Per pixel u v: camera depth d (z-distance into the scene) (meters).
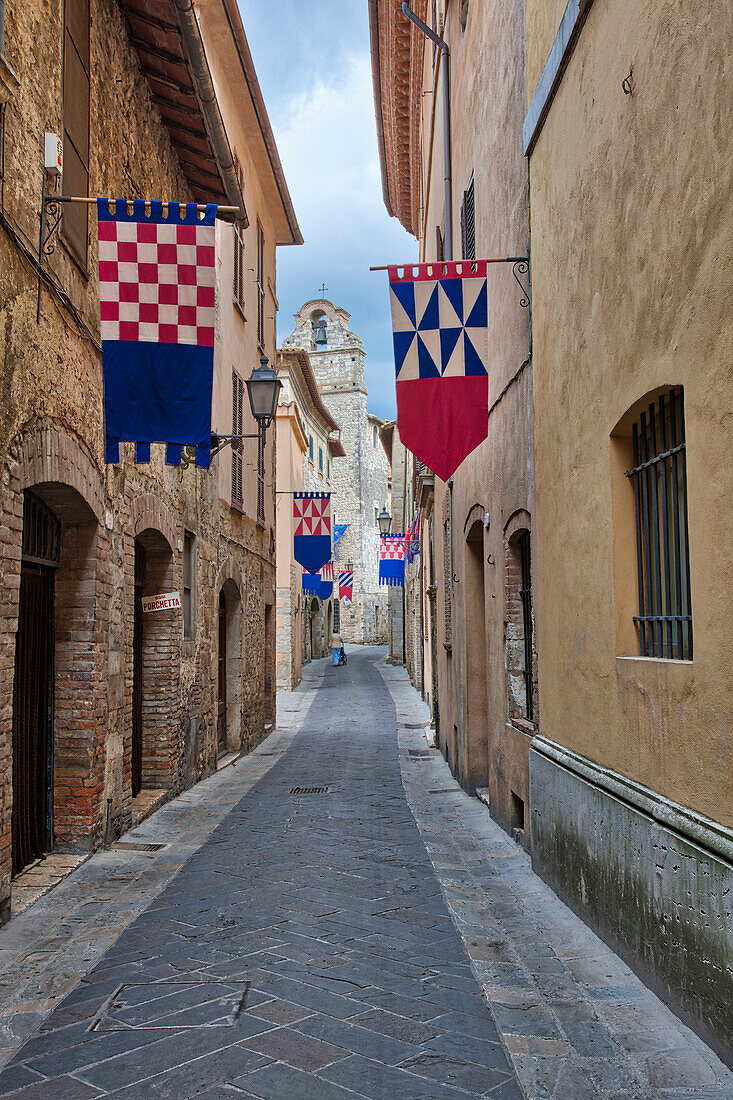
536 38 6.78
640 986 4.41
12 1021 4.22
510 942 5.25
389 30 17.52
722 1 3.54
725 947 3.53
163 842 8.23
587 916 5.39
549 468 6.49
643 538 4.93
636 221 4.57
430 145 16.67
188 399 6.39
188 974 4.75
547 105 6.27
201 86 9.30
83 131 7.37
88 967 4.94
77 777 7.51
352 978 4.64
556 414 6.28
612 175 4.95
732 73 3.48
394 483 41.91
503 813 8.58
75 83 7.12
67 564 7.64
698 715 3.89
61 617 7.60
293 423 31.97
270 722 19.14
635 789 4.65
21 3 5.84
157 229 6.39
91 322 7.48
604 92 5.06
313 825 8.95
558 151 6.10
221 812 9.88
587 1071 3.59
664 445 4.55
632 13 4.57
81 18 7.34
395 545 31.02
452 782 12.18
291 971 4.74
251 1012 4.20
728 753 3.60
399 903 6.09
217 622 13.64
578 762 5.69
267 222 19.41
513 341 7.98
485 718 11.11
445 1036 3.93
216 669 13.50
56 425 6.51
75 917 5.93
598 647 5.36
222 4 12.24
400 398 6.56
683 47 3.94
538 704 7.02
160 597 10.14
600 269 5.20
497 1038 3.91
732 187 3.50
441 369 6.57
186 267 6.41
